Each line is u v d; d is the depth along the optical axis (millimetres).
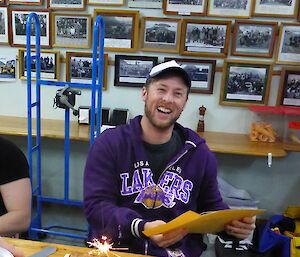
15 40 2605
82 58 2562
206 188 1372
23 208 1300
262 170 2672
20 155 1341
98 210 1191
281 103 2518
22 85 2717
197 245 1336
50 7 2510
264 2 2365
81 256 962
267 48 2438
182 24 2424
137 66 2545
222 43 2434
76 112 2281
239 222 1104
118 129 1328
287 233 2307
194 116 2611
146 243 1209
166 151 1314
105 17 2467
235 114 2590
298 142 2422
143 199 1264
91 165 1281
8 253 891
